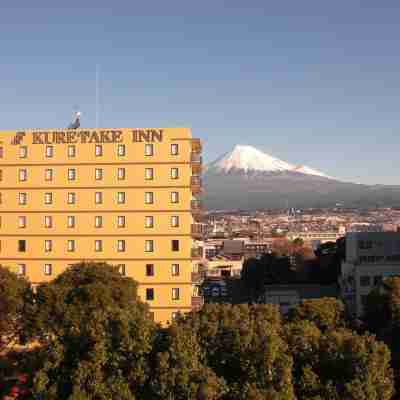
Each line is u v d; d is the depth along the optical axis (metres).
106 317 48.44
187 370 42.56
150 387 43.12
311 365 44.84
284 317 75.81
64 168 87.00
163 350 45.12
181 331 45.25
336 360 44.47
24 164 87.62
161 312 84.88
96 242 86.25
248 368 43.62
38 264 86.94
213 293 165.62
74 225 86.62
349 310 109.06
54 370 46.09
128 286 73.06
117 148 86.38
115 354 44.81
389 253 116.62
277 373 42.50
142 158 86.00
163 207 85.44
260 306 60.22
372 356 43.25
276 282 161.12
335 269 150.12
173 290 85.00
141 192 85.81
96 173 86.62
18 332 70.81
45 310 66.56
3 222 87.69
